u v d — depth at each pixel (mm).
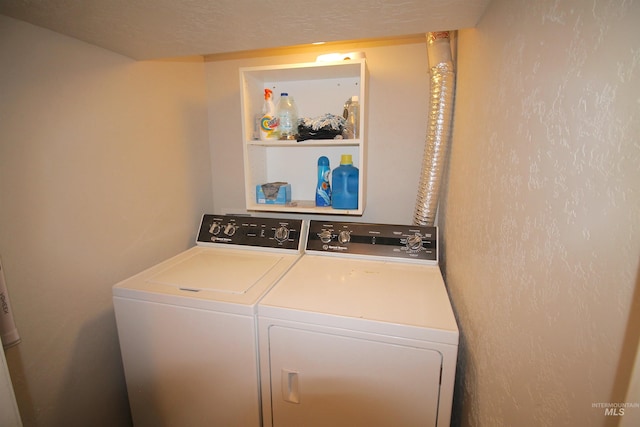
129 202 1395
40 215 1042
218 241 1655
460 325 1111
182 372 1136
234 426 1115
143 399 1210
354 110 1560
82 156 1173
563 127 474
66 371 1160
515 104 663
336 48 1698
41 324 1067
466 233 1053
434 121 1358
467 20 954
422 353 912
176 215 1699
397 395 947
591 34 409
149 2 839
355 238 1507
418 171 1703
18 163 974
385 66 1654
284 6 865
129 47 1222
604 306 374
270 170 1896
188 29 1038
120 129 1331
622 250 344
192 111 1802
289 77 1673
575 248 438
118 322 1178
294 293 1118
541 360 531
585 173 417
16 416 656
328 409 1010
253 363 1047
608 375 362
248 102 1596
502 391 708
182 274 1289
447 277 1372
